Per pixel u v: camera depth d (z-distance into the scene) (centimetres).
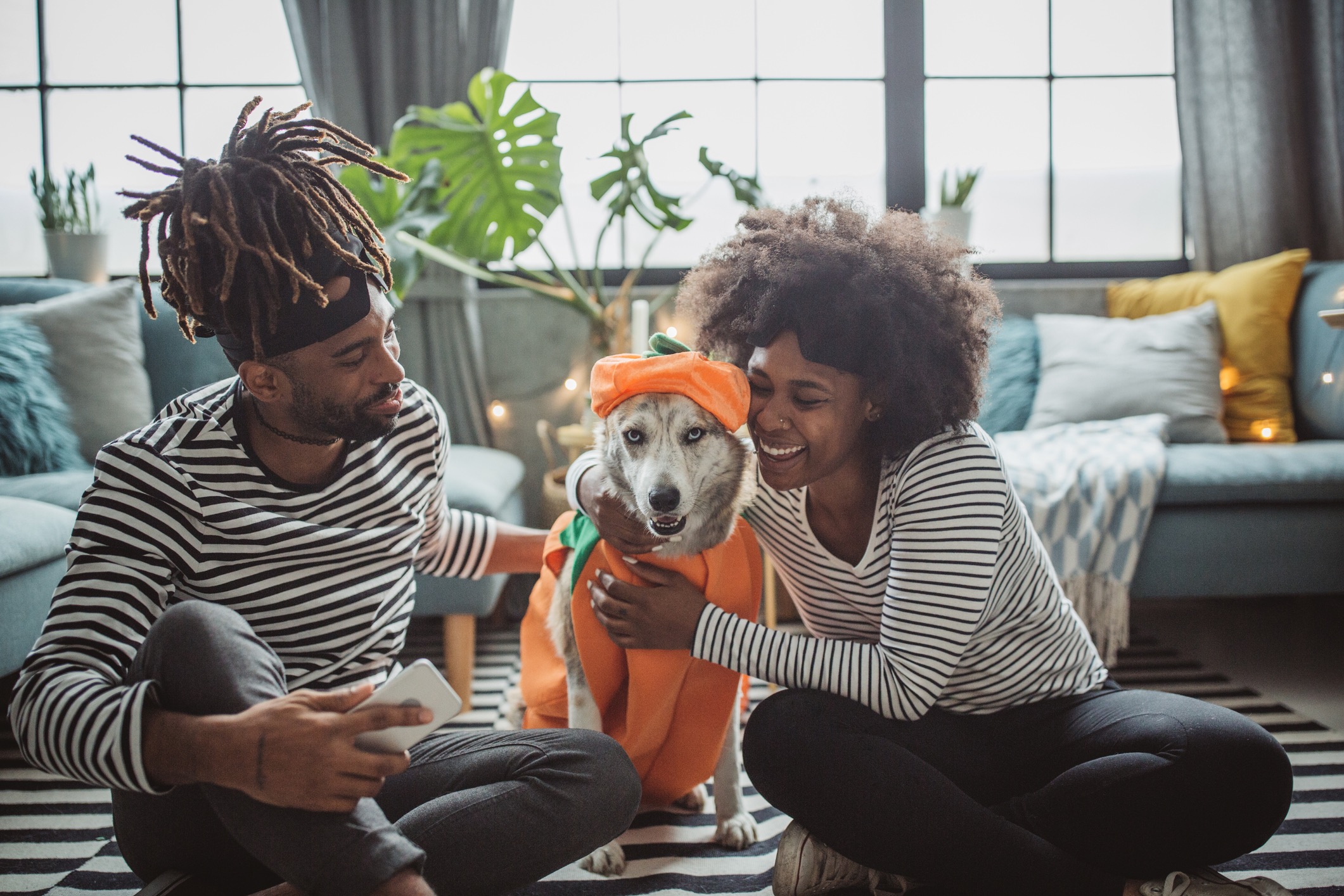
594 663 131
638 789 107
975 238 337
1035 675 127
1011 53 328
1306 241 307
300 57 299
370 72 301
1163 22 326
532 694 149
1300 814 146
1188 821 108
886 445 121
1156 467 217
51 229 295
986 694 129
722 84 327
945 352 119
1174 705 116
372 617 108
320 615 104
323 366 97
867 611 131
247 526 99
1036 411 275
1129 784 109
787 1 324
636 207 272
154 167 96
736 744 143
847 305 110
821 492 127
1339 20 299
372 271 99
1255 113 301
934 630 113
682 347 134
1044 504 218
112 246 328
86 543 93
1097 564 215
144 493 95
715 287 133
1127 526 214
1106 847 111
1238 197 305
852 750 112
